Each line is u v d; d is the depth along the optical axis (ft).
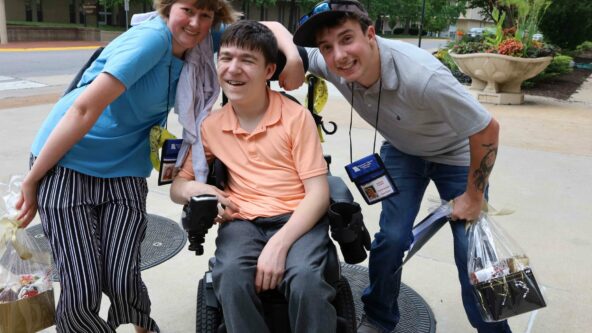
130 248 6.43
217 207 5.76
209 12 6.32
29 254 6.56
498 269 6.40
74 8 99.81
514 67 31.73
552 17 58.39
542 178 15.97
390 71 6.47
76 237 6.13
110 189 6.57
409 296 9.07
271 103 6.47
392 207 7.38
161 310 8.54
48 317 6.51
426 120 6.82
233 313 5.46
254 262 5.72
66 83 33.40
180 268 9.85
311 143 6.27
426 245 11.10
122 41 6.05
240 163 6.38
